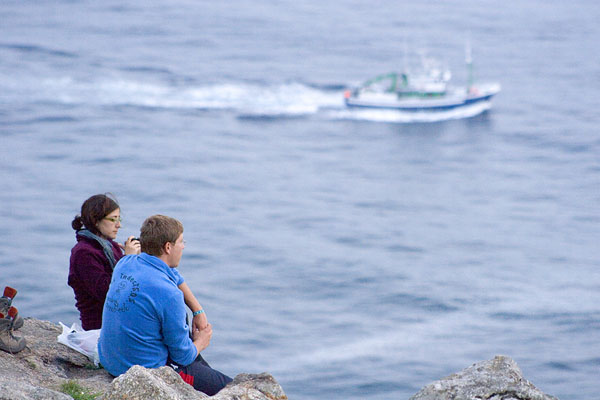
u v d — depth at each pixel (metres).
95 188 150.38
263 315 92.94
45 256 105.75
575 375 76.62
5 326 10.98
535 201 154.12
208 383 10.49
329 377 75.38
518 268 115.88
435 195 158.88
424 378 75.88
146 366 10.07
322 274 109.06
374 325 91.19
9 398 8.10
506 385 8.37
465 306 98.75
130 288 9.99
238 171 171.00
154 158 176.38
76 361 11.30
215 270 109.12
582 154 185.38
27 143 180.75
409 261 117.56
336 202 152.00
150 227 10.23
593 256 122.19
